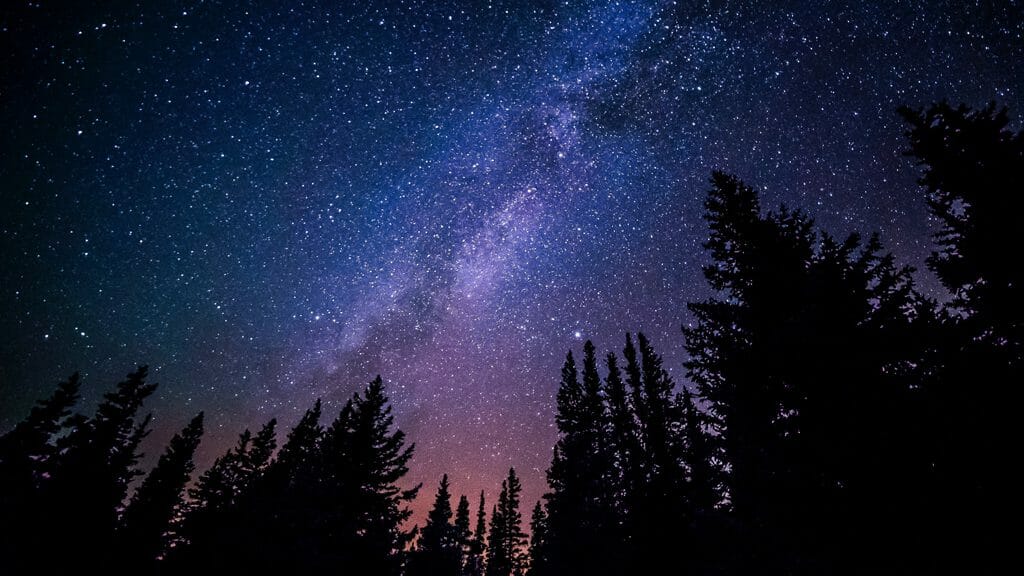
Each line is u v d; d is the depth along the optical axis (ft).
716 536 21.35
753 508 20.27
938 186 29.58
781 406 20.97
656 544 50.08
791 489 18.16
